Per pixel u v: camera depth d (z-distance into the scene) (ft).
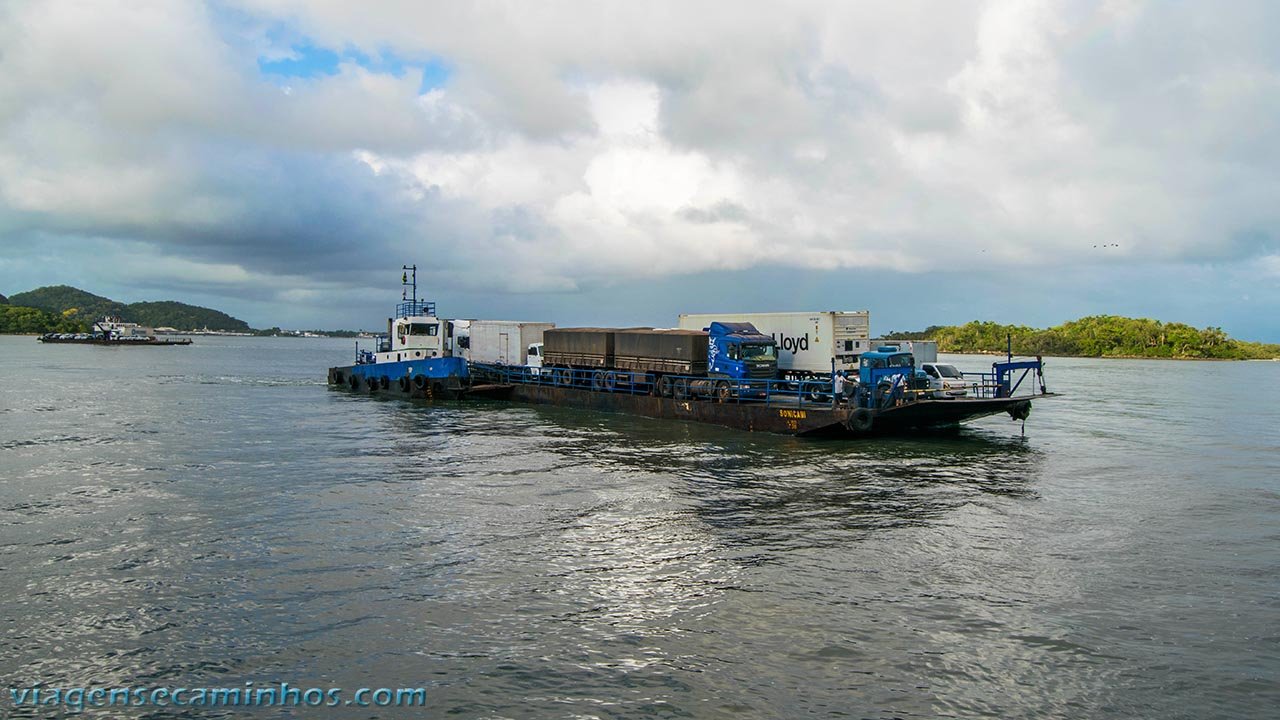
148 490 68.69
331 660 34.50
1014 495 69.46
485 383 167.12
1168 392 218.38
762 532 55.88
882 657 34.91
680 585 44.29
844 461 87.04
